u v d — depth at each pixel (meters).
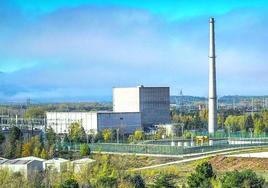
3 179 143.00
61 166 166.88
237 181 115.81
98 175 150.00
